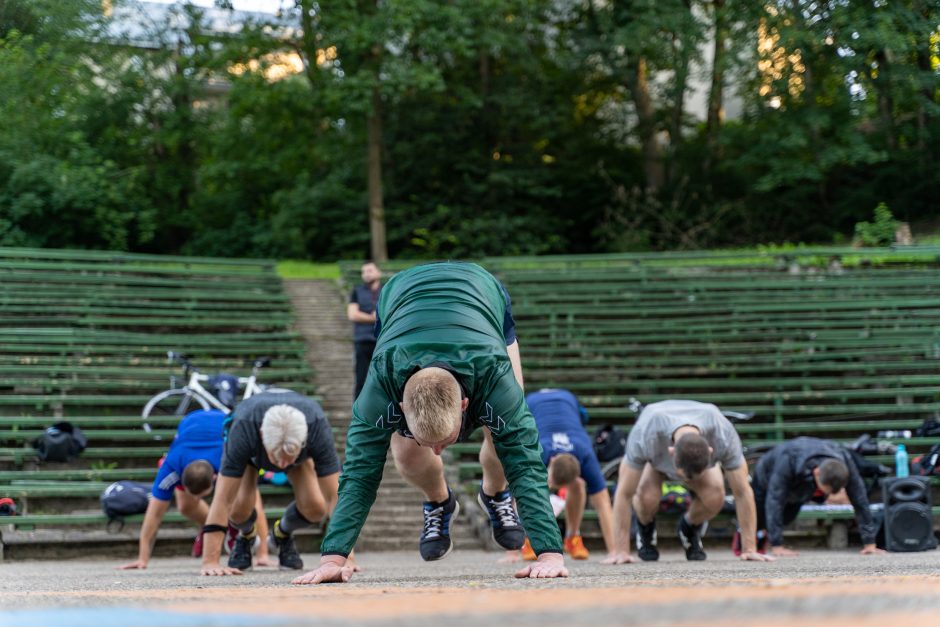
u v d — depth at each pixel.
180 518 10.09
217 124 31.23
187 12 27.47
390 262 19.64
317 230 29.55
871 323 15.59
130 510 9.95
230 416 6.45
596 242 30.83
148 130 30.50
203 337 15.02
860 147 26.14
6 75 27.23
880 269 17.86
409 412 3.46
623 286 17.25
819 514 10.30
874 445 11.51
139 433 11.75
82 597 2.44
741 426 12.66
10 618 1.61
